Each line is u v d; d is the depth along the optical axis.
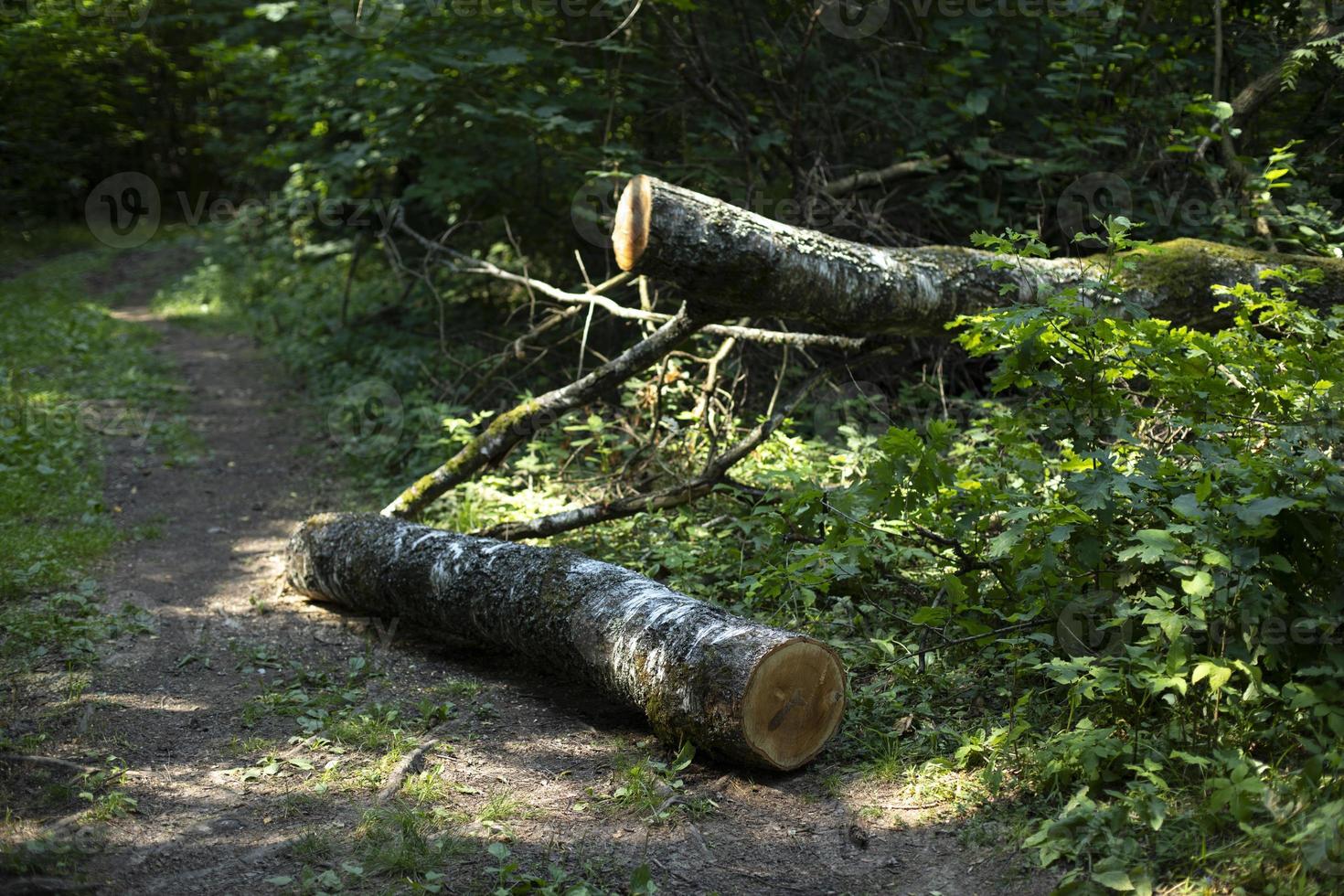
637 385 6.70
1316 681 3.26
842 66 8.04
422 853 3.16
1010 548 3.76
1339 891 2.56
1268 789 2.83
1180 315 5.30
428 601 4.84
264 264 15.92
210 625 5.18
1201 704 3.35
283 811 3.44
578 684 4.54
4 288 14.90
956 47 7.95
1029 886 2.91
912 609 4.67
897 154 7.98
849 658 4.29
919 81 7.88
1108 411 3.91
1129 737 3.35
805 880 3.09
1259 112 7.46
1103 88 7.67
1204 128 6.60
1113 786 3.21
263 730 4.06
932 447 3.82
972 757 3.52
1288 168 6.04
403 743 3.88
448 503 6.59
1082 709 3.56
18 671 4.41
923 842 3.21
